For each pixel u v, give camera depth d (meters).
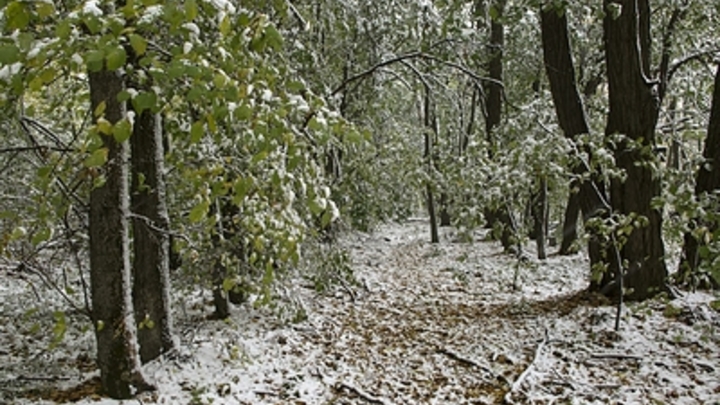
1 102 2.45
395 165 13.73
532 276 10.67
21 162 5.18
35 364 5.23
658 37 10.88
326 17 8.66
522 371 5.96
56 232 4.73
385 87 13.69
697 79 10.75
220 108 2.18
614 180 7.55
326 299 9.27
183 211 5.91
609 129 7.59
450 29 8.39
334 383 5.74
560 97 8.09
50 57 2.06
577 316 7.40
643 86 7.32
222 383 5.44
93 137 2.07
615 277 7.86
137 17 2.14
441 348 6.82
